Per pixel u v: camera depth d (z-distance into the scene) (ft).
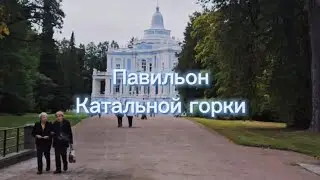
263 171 57.36
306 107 141.28
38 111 341.82
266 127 152.76
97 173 54.44
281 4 131.75
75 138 108.27
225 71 150.10
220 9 143.95
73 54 488.44
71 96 418.72
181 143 97.50
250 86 148.46
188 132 130.11
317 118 120.88
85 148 85.66
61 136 54.65
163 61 501.56
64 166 55.88
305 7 125.49
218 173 55.26
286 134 114.42
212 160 68.54
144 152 79.66
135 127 154.81
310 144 89.45
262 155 75.82
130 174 53.83
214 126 157.48
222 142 100.32
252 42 141.59
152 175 53.21
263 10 132.46
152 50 516.73
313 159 70.59
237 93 152.05
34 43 176.86
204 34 210.79
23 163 62.90
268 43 141.18
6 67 191.93
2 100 279.49
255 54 142.82
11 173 53.47
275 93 143.64
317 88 120.57
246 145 92.43
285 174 54.95
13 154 62.34
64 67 459.32
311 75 130.62
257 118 230.48
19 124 161.07
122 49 530.68
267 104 175.32
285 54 139.85
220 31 144.05
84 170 57.00
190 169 58.59
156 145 92.73
